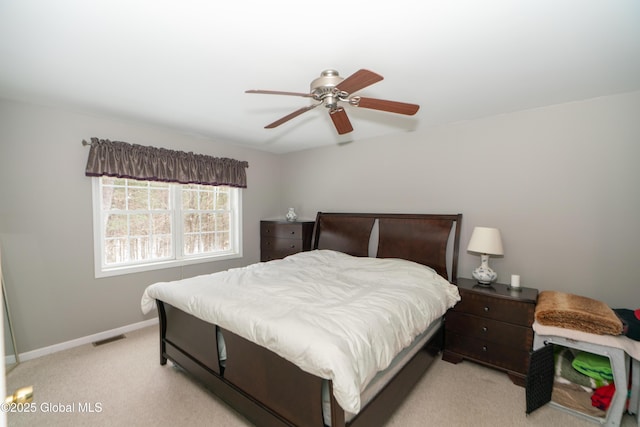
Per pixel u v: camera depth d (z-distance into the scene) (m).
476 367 2.72
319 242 4.37
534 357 2.10
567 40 1.75
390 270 2.95
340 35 1.71
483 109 2.86
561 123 2.70
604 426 1.97
